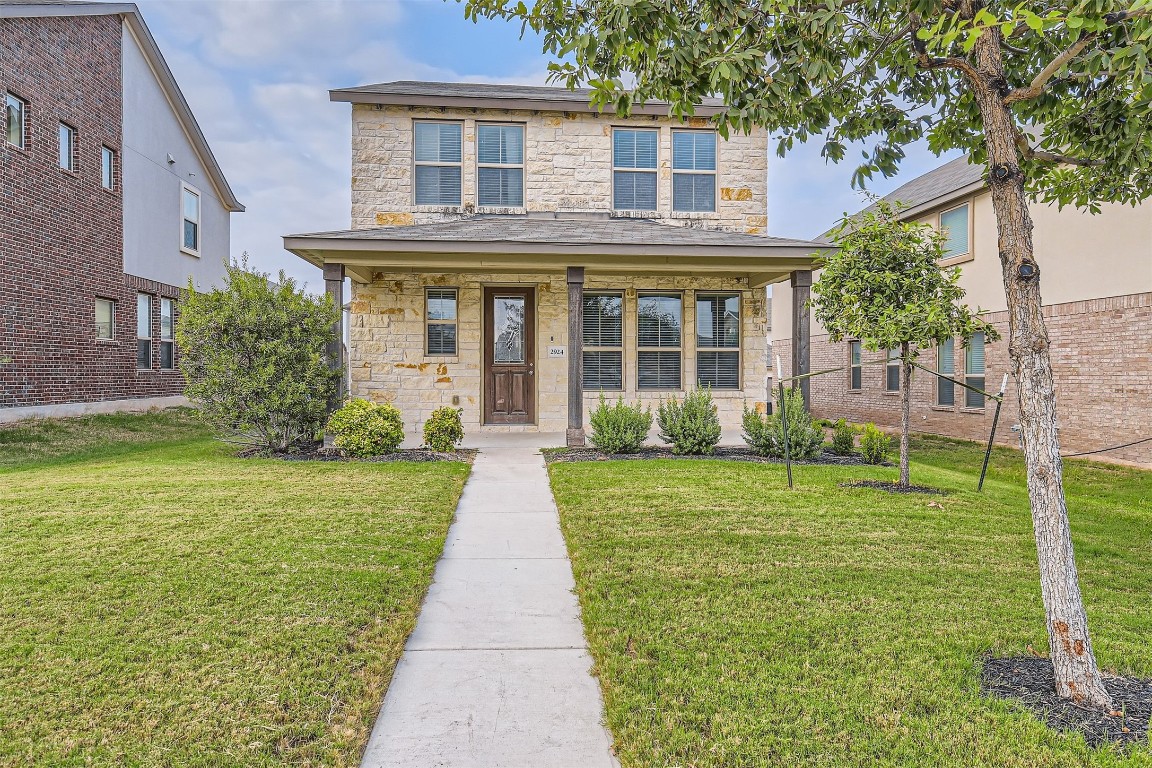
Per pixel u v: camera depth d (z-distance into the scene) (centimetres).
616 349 1135
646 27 335
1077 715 258
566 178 1161
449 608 378
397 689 288
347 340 1091
